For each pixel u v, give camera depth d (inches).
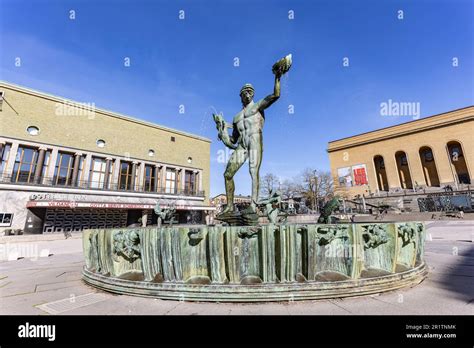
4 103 1016.2
